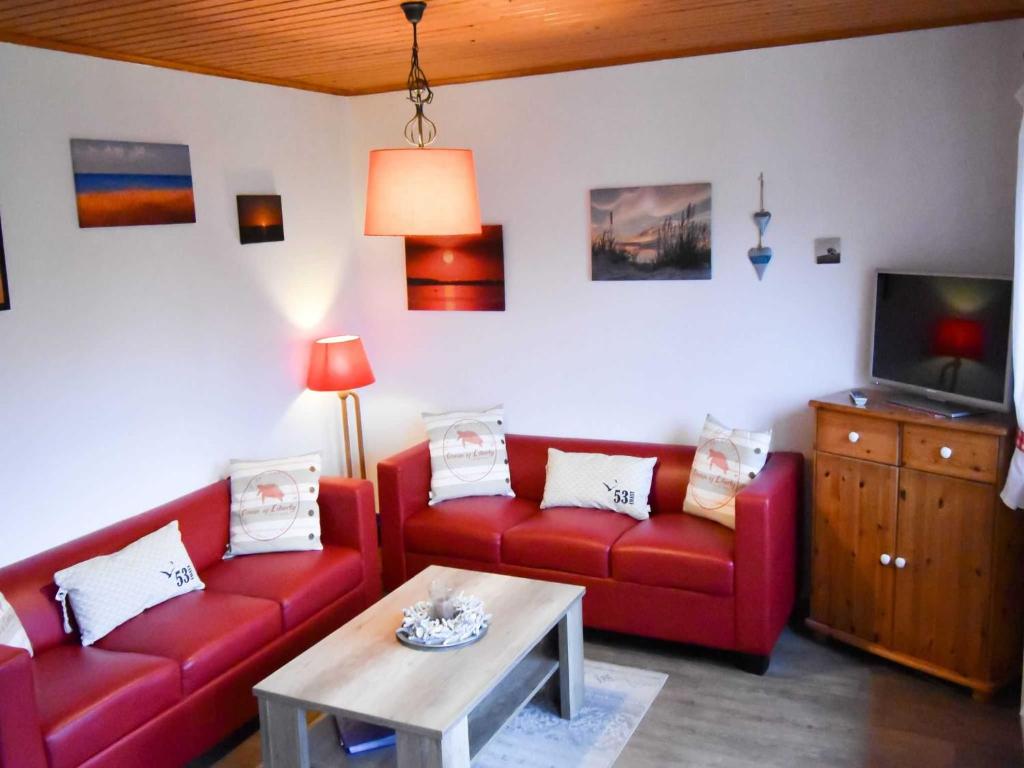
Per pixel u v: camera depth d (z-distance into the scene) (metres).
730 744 3.23
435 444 4.67
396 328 5.21
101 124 3.68
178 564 3.62
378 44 3.75
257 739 3.44
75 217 3.58
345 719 3.06
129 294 3.83
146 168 3.87
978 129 3.73
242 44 3.65
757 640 3.67
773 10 3.42
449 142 4.88
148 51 3.70
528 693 3.13
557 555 4.02
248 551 4.02
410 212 3.04
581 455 4.50
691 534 3.92
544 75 4.58
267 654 3.49
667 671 3.77
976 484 3.34
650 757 3.17
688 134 4.31
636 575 3.84
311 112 4.83
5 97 3.30
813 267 4.14
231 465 4.20
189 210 4.09
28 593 3.24
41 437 3.50
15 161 3.35
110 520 3.80
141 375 3.91
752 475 3.95
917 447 3.49
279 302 4.68
